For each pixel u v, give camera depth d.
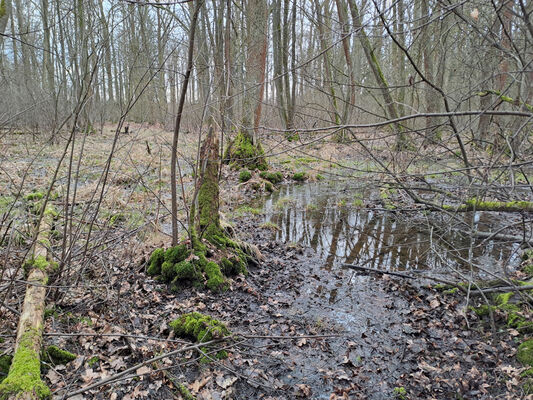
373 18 3.25
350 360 4.12
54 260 4.66
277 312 4.99
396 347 4.38
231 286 5.44
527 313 4.61
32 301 3.51
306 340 4.43
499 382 3.75
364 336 4.55
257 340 4.39
